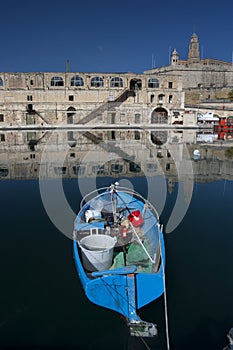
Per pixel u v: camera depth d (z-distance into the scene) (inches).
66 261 350.3
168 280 316.2
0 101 2321.6
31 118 2399.1
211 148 1298.0
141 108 2486.5
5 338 243.3
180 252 375.6
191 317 265.6
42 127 2170.3
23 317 263.9
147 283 262.2
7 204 557.3
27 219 479.5
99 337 243.1
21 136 1761.8
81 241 309.7
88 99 2431.1
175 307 276.5
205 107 2615.7
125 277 259.6
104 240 316.2
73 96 2412.6
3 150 1259.8
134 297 255.6
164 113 2561.5
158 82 2503.7
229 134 1663.4
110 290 257.0
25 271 331.0
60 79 2389.3
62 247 383.6
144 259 311.6
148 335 243.3
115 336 246.1
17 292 295.7
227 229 445.4
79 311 271.6
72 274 325.7
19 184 707.4
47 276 321.7
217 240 408.5
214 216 498.0
